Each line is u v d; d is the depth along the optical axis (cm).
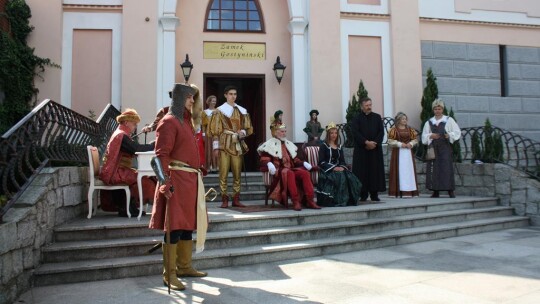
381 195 911
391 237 582
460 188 912
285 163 663
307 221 587
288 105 1120
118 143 554
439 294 365
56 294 374
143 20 1017
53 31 986
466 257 505
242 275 433
